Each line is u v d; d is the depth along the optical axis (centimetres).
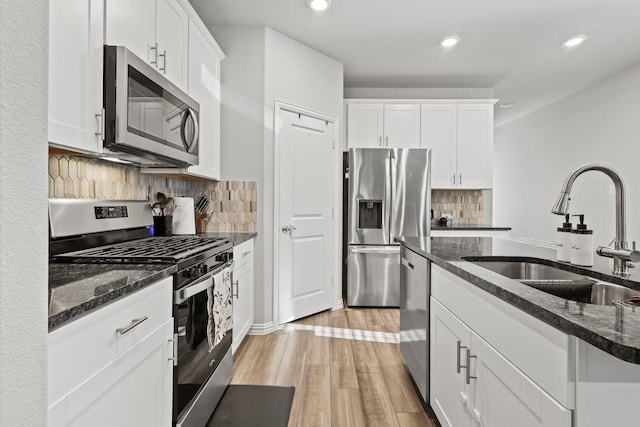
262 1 299
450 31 352
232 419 197
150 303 129
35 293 49
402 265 264
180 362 153
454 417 162
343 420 197
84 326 92
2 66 43
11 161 45
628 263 139
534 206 666
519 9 314
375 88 506
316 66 390
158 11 208
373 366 263
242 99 336
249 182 336
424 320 205
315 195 391
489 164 463
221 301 204
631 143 454
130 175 243
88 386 93
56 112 130
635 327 77
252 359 275
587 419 84
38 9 49
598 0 301
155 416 133
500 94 561
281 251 352
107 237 199
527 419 102
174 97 213
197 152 250
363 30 349
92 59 149
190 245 196
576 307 92
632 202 455
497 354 121
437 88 510
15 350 46
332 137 412
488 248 214
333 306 413
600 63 438
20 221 46
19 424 46
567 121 574
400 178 419
